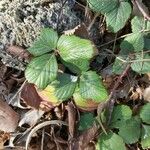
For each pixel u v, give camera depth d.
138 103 0.25
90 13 0.25
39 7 0.24
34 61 0.22
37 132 0.24
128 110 0.23
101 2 0.23
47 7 0.24
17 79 0.25
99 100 0.21
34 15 0.24
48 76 0.21
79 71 0.22
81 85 0.22
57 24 0.24
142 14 0.25
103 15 0.25
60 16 0.24
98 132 0.23
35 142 0.24
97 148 0.23
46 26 0.24
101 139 0.23
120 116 0.23
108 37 0.26
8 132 0.24
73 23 0.24
